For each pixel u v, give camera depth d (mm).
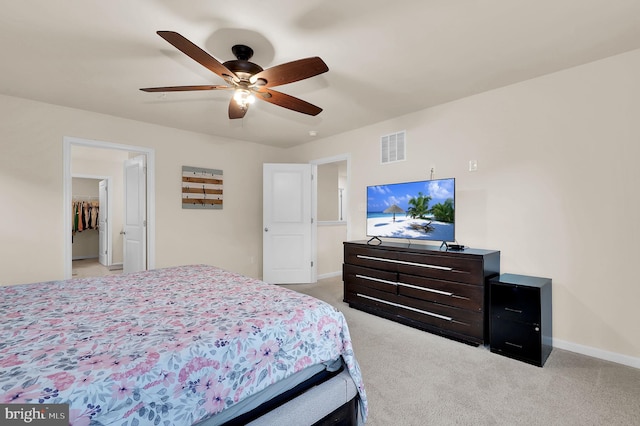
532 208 2744
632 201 2283
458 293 2703
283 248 4934
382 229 3676
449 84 2838
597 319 2424
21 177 3139
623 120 2316
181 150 4270
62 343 1117
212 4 1734
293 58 2334
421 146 3539
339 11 1803
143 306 1552
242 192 4926
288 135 4598
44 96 3078
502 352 2439
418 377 2117
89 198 7367
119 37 2053
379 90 2959
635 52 2266
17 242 3125
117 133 3715
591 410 1751
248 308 1511
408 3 1739
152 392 952
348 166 4391
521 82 2797
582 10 1812
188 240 4340
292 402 1327
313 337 1422
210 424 1107
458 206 3234
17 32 1986
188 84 2793
